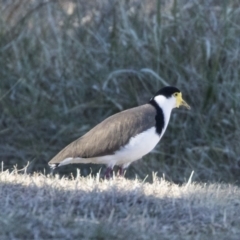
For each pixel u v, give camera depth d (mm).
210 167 14109
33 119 15133
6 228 7598
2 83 15586
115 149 10328
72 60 15656
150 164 14070
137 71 14773
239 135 14250
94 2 16344
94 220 7992
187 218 8328
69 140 14805
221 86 14641
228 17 15000
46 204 8430
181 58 14977
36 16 16375
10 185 9117
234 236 7883
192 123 14625
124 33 15445
